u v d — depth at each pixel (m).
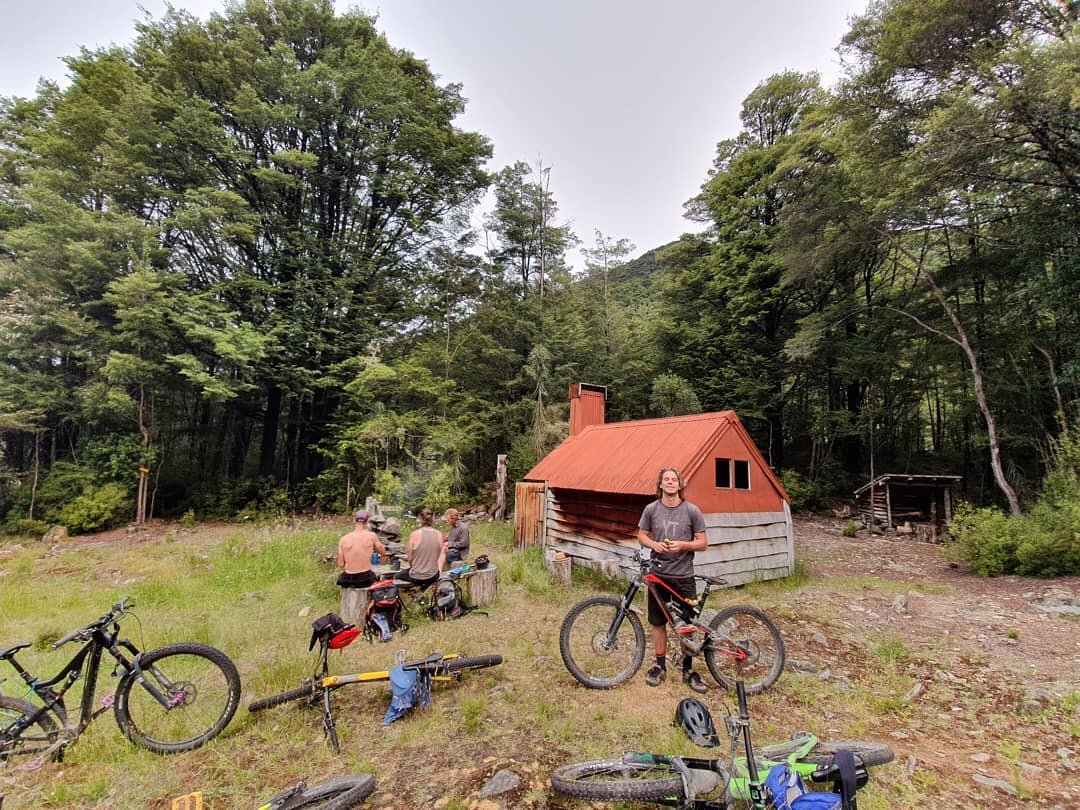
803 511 19.30
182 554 11.80
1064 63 8.99
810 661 4.92
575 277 24.91
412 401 19.88
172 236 18.69
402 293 22.41
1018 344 14.65
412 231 23.88
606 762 2.76
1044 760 3.13
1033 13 11.42
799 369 20.97
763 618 4.40
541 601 7.16
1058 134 10.45
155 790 2.95
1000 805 2.65
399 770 3.08
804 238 16.72
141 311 15.59
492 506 16.27
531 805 2.67
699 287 23.50
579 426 12.96
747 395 20.56
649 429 9.85
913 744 3.33
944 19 11.20
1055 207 12.20
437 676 3.95
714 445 8.19
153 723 3.52
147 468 16.86
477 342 20.89
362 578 6.20
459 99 25.39
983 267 15.28
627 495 8.20
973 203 14.38
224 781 3.01
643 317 28.14
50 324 16.20
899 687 4.32
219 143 18.14
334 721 3.73
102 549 13.24
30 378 16.42
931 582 8.98
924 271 15.32
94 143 18.25
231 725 3.66
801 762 2.59
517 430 19.83
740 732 2.62
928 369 18.97
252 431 25.48
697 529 4.19
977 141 10.84
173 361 16.48
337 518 17.39
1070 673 4.52
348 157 21.39
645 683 4.28
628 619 4.42
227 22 20.06
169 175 18.47
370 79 20.27
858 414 20.05
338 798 2.64
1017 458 16.64
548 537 10.48
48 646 5.80
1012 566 9.03
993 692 4.19
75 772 3.12
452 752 3.27
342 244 21.27
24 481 17.23
